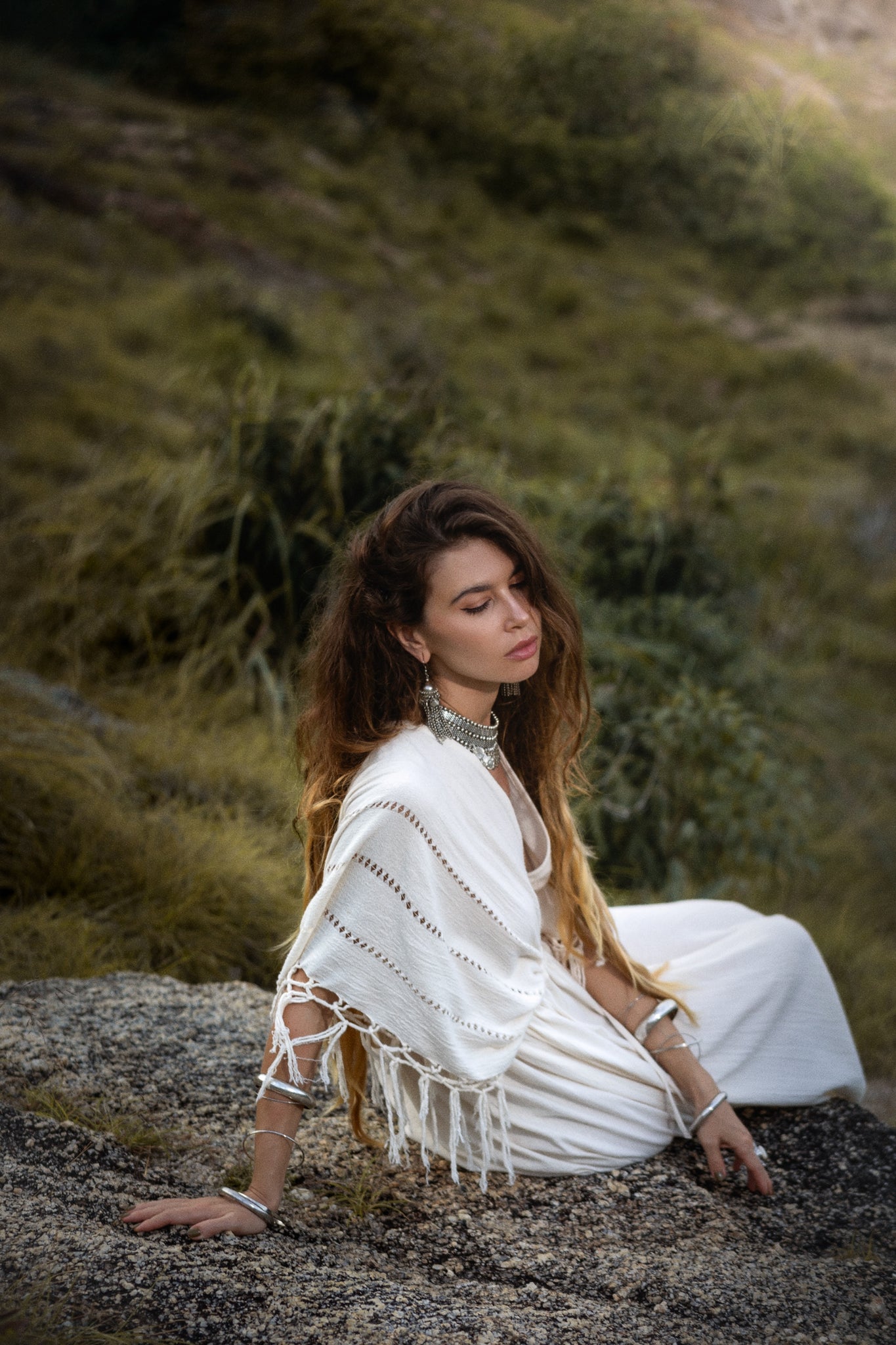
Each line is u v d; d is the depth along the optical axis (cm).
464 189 1641
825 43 1519
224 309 1122
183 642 558
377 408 590
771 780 490
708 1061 250
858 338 1551
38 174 1272
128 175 1354
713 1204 225
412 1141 245
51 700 464
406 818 204
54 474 728
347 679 220
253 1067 266
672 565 626
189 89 1645
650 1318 185
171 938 358
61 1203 197
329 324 1186
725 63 1500
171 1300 172
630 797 474
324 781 223
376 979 204
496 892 217
